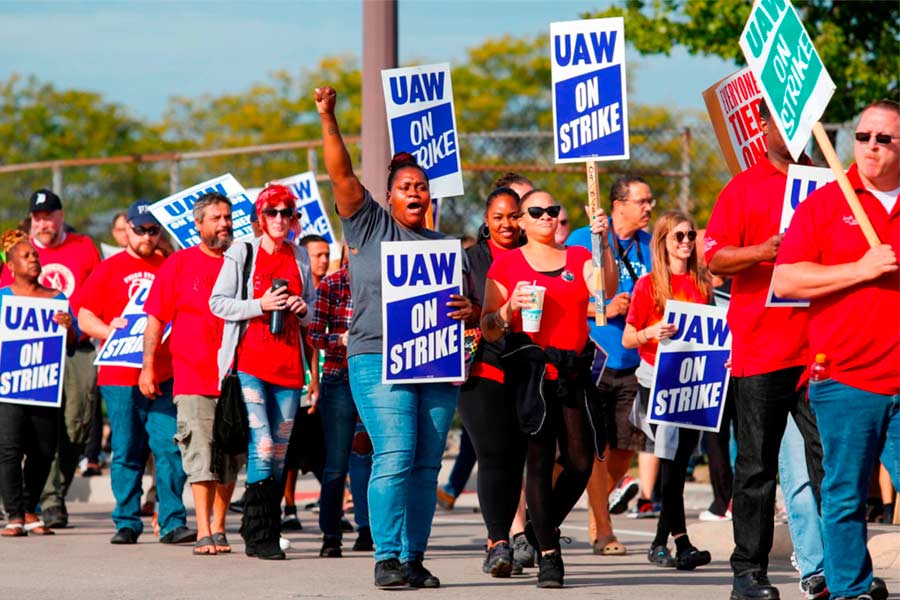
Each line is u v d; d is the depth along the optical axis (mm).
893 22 34500
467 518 23094
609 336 17469
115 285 19219
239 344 16266
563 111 16219
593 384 14203
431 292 13453
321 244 20359
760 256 11656
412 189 13844
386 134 20891
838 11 34469
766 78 11875
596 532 17469
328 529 16875
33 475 19953
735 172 14125
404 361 13359
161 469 18234
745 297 12086
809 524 12711
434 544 18938
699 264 16688
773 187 12195
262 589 13812
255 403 16219
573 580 14680
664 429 15969
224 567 15680
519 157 30984
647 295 16438
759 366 12008
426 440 13734
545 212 14242
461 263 13555
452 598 13125
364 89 20953
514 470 14508
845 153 28281
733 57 32875
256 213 16734
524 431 13703
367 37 20906
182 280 17219
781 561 16531
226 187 19859
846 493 11211
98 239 38781
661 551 16062
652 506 23250
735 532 12242
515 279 14219
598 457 14070
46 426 19797
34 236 22000
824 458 11281
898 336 10922
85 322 19125
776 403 12031
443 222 31109
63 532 20172
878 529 16672
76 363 21172
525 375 13805
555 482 14859
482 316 14203
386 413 13469
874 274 10680
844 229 11062
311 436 17500
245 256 16438
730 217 12203
